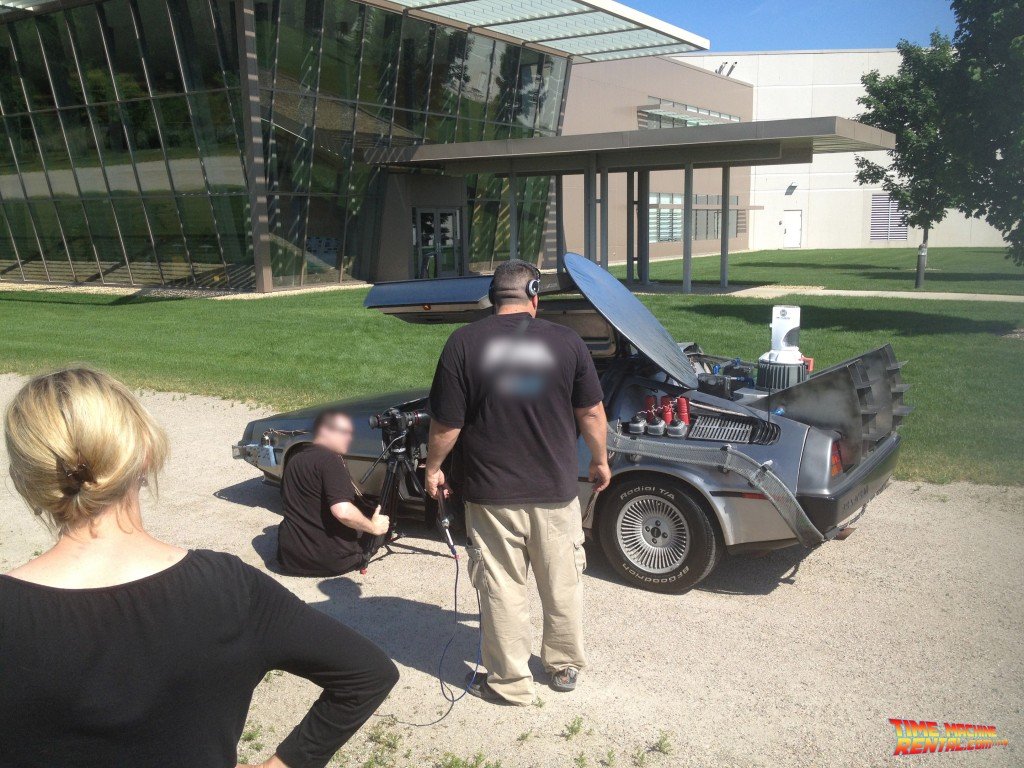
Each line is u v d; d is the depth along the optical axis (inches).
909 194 1090.1
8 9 927.7
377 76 987.3
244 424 342.0
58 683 47.7
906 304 716.0
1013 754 123.6
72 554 51.9
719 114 2026.3
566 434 132.6
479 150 942.4
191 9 838.5
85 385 52.4
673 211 1850.4
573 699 142.2
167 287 986.7
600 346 204.4
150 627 50.0
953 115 548.4
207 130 883.4
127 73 905.5
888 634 161.8
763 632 163.9
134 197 966.4
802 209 2271.2
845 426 181.0
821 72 2212.1
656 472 177.3
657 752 126.8
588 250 952.9
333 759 127.0
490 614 136.4
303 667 56.2
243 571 55.1
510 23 1014.4
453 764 123.6
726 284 939.3
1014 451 279.3
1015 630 162.1
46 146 1010.1
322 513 191.5
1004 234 549.6
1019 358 449.4
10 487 267.0
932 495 243.4
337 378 422.6
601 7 896.3
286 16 863.1
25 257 1104.8
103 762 49.4
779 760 124.1
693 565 176.1
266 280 912.3
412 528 227.9
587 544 209.2
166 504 248.1
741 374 223.5
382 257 1053.8
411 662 156.1
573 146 892.6
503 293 133.7
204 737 51.9
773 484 166.9
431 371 440.8
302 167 929.5
